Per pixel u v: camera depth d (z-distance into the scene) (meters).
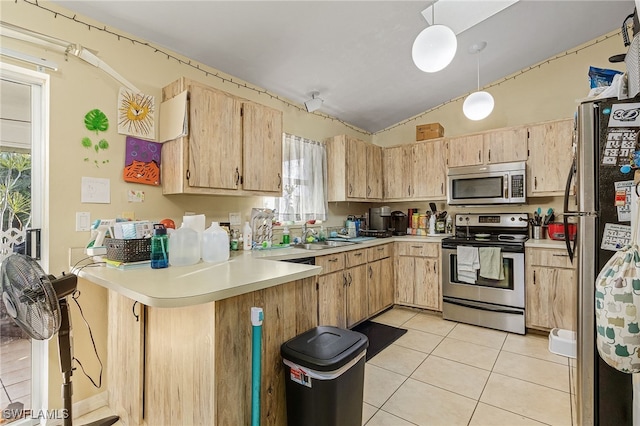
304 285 1.62
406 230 4.12
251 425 1.28
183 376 1.35
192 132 2.06
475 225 3.54
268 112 2.58
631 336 1.18
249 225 2.68
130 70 2.07
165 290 1.16
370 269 3.34
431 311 3.61
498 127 3.63
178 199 2.33
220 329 1.21
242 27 2.12
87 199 1.88
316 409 1.25
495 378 2.14
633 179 1.41
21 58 1.63
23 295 1.26
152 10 1.88
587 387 1.51
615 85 1.49
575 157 1.70
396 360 2.41
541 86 3.37
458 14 2.43
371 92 3.46
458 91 3.78
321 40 2.42
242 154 2.37
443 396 1.94
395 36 2.55
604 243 1.47
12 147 1.71
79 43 1.84
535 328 2.88
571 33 2.95
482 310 3.11
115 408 1.84
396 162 4.10
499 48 3.03
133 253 1.66
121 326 1.78
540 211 3.33
